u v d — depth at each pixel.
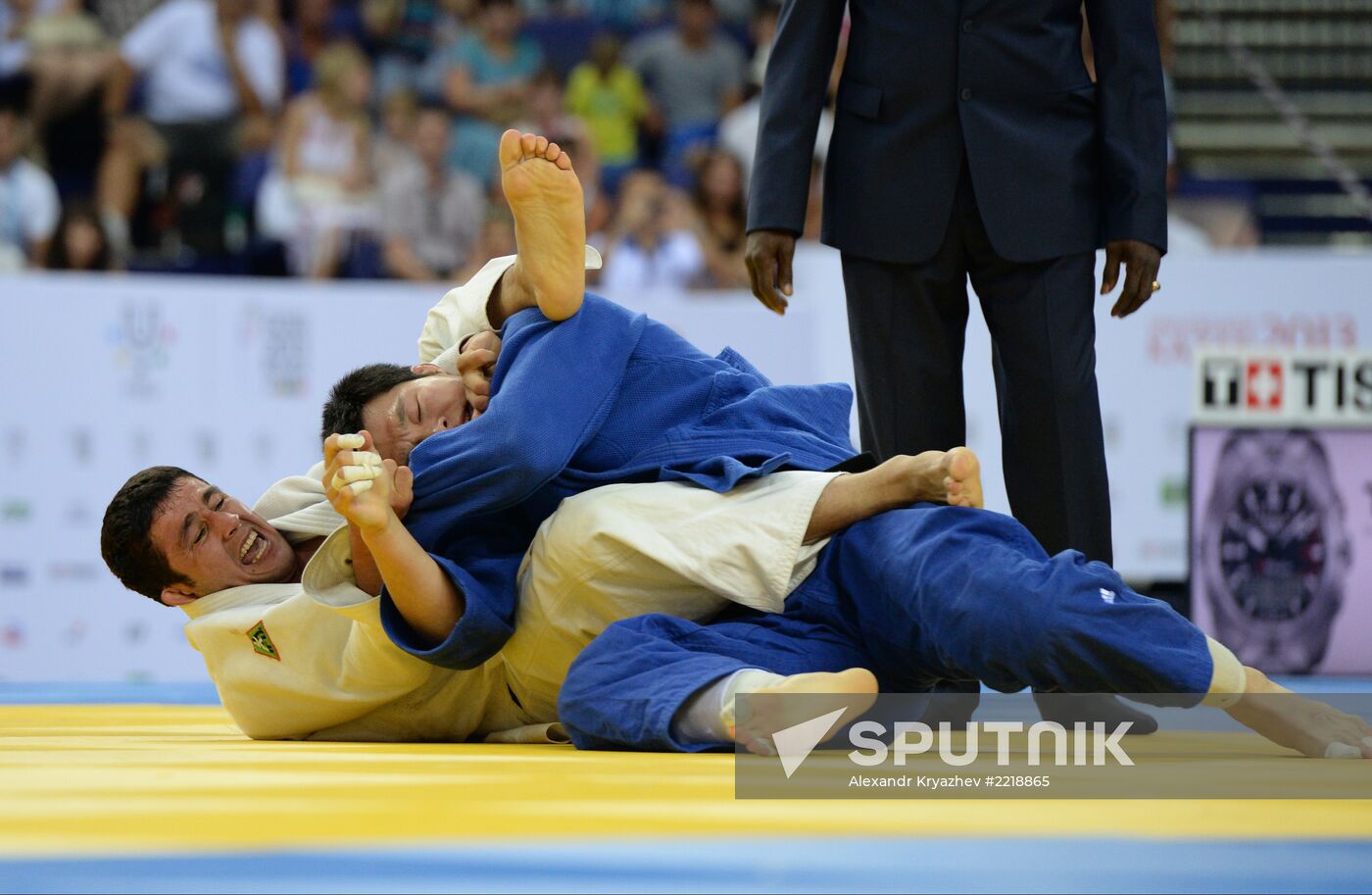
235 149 31.80
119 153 31.48
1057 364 11.38
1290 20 34.75
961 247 11.65
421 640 8.80
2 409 21.81
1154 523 22.67
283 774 6.62
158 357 22.31
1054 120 11.45
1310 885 4.02
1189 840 4.73
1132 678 7.47
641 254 31.06
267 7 32.50
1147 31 11.38
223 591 10.05
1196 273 22.78
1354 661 19.41
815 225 31.09
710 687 7.47
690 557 8.50
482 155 32.72
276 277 30.92
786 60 11.88
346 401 9.63
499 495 8.81
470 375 9.54
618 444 9.27
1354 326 22.84
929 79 11.50
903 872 4.15
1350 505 19.34
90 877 4.02
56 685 20.69
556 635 8.91
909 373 11.79
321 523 10.35
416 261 31.33
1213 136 34.53
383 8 33.34
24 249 30.28
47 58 31.23
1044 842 4.68
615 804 5.48
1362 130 34.50
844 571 8.49
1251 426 19.31
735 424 9.34
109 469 22.17
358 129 31.48
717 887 3.92
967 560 7.81
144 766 7.20
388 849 4.46
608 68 34.09
